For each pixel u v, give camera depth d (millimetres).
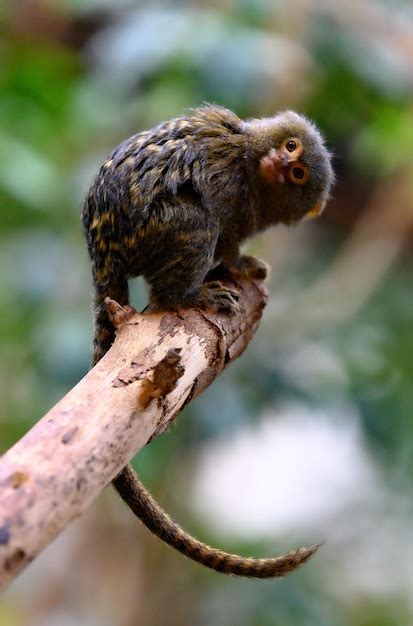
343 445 16047
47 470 3729
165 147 5949
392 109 10508
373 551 12898
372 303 11844
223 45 9273
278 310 10680
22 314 10547
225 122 6324
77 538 13094
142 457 9031
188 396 5000
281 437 16906
